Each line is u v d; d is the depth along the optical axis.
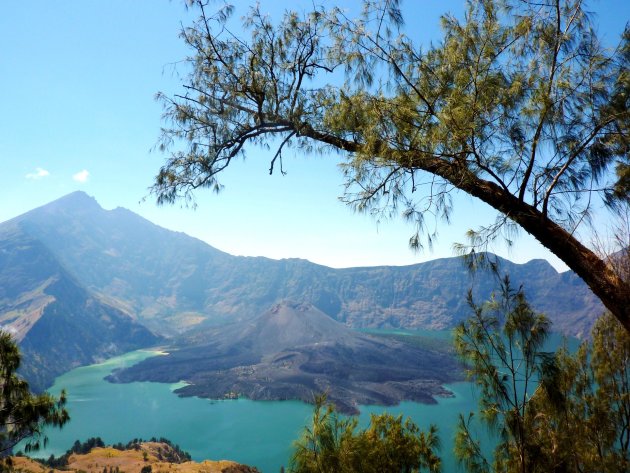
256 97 6.95
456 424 7.56
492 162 5.50
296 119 6.85
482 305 6.39
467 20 5.90
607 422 9.33
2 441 10.66
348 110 6.30
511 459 7.06
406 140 5.75
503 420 6.70
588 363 10.19
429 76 6.04
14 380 11.02
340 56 6.68
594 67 5.37
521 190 5.27
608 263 5.14
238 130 7.60
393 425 9.40
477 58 5.57
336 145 6.95
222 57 7.07
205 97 7.58
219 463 106.94
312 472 7.38
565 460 7.07
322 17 6.53
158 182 7.60
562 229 5.26
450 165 5.47
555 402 6.30
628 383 9.67
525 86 5.56
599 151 5.51
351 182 6.04
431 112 5.68
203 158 7.56
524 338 6.14
